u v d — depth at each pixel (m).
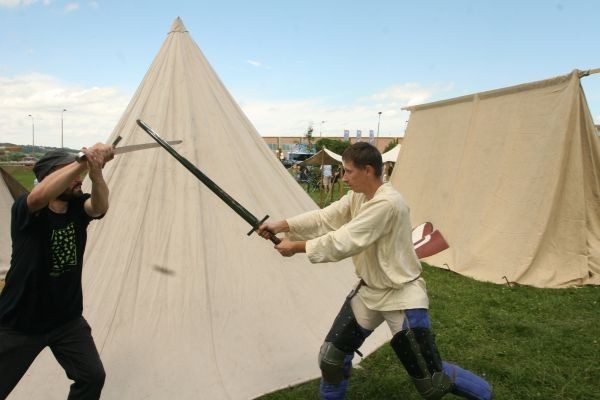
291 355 3.17
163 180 3.48
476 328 4.19
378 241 2.33
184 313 3.08
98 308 2.93
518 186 6.18
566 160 5.89
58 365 2.72
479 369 3.37
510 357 3.58
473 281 5.99
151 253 3.20
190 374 2.85
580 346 3.76
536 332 4.09
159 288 3.10
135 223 3.26
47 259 1.98
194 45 4.38
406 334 2.28
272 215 3.81
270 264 3.58
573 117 5.86
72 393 2.16
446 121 7.83
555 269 5.84
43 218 1.96
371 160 2.37
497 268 6.04
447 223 7.07
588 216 6.16
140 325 2.96
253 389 2.87
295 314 3.44
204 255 3.30
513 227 6.08
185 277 3.19
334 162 19.06
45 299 1.99
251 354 3.08
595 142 6.08
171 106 3.84
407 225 2.34
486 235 6.36
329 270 4.02
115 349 2.83
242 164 3.91
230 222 3.55
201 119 3.90
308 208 4.30
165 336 2.97
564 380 3.18
